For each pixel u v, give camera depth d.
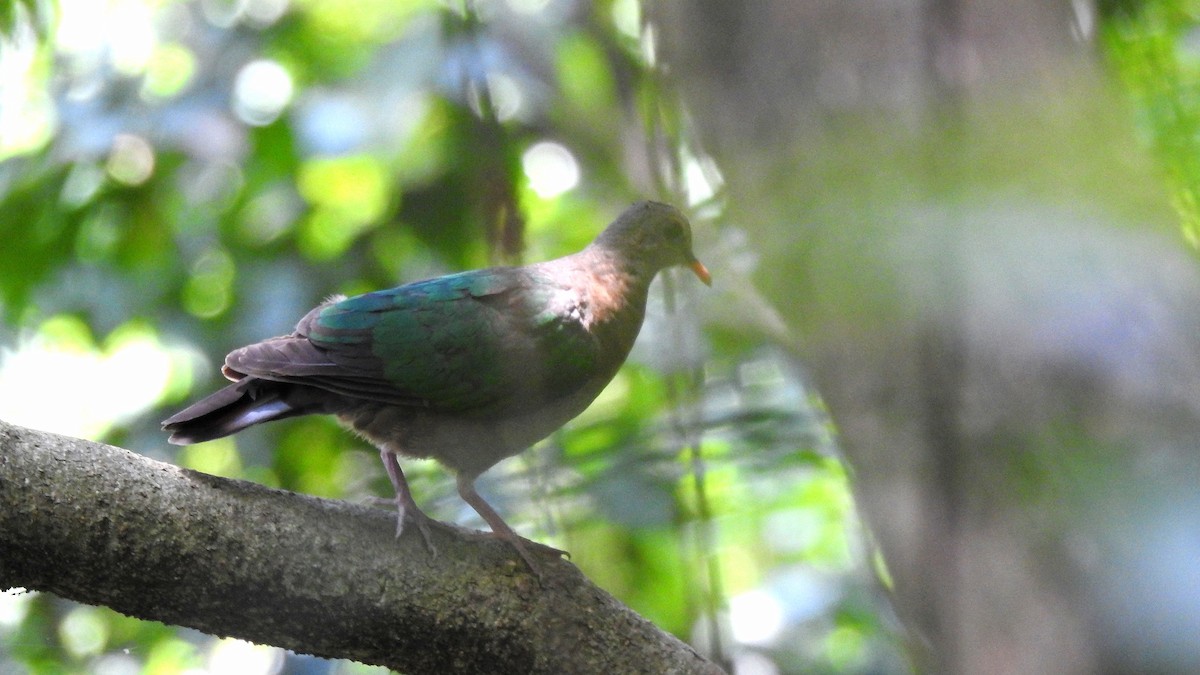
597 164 15.60
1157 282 3.79
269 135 16.11
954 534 3.72
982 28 4.06
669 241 10.27
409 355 8.85
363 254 16.19
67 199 15.73
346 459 15.60
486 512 9.13
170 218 16.30
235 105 16.02
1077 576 3.54
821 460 11.02
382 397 8.80
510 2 15.21
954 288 3.81
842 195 4.02
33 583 6.48
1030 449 3.66
